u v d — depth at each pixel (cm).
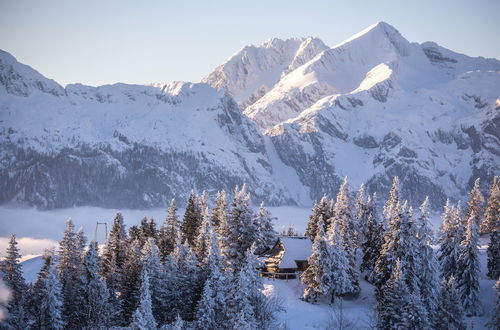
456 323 9131
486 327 10238
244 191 11156
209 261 9300
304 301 10681
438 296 9931
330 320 9844
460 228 11212
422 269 10050
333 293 10738
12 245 9794
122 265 10788
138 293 9425
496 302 9650
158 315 9250
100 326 8756
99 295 9062
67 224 10444
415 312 8525
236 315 7656
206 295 8406
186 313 9250
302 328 9469
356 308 10581
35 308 8488
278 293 10719
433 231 10262
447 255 11269
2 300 8619
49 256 10669
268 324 8044
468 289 10794
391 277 9138
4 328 7994
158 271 9469
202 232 10775
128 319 9575
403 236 10131
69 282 9594
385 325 8812
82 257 10300
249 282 7912
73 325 9162
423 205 10306
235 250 10744
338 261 10556
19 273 9781
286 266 11694
